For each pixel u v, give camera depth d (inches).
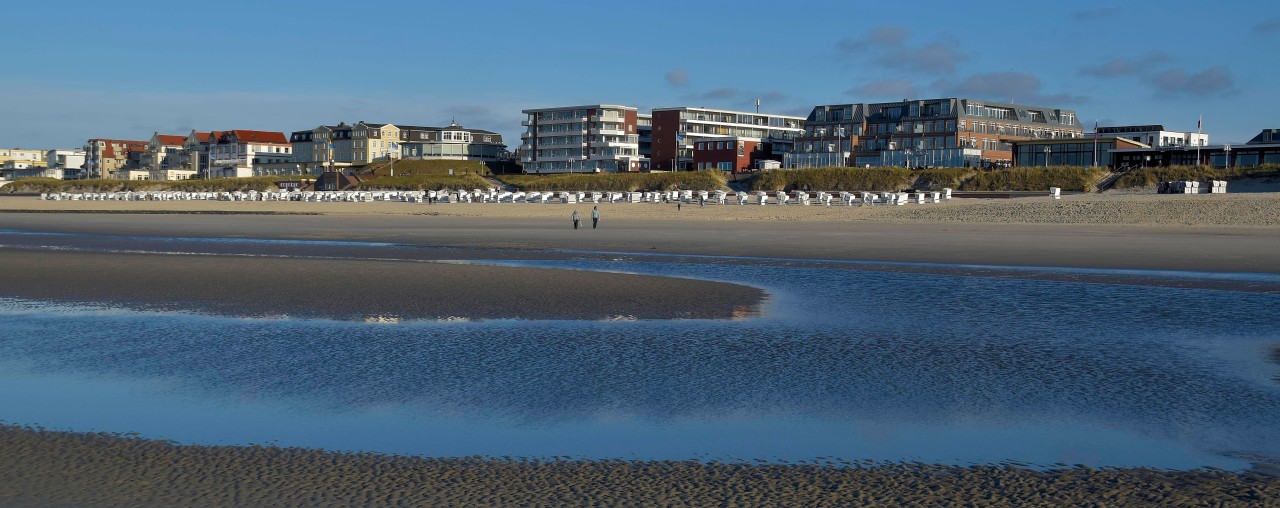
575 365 523.5
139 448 358.0
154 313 725.9
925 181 5172.2
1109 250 1430.9
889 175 5290.4
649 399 442.6
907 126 6535.4
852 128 6791.3
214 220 2728.8
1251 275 1046.4
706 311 747.4
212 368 513.3
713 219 2790.4
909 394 451.8
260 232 2039.9
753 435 380.5
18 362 528.7
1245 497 302.4
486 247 1546.5
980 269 1131.3
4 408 422.0
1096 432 382.0
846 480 322.3
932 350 570.3
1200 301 814.5
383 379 486.0
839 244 1600.6
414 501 297.4
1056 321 693.9
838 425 395.5
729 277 1035.3
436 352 562.6
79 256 1307.8
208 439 372.2
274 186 7337.6
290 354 555.2
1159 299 829.8
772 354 557.3
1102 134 7199.8
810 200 3937.0
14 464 334.6
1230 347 576.7
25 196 6894.7
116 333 630.5
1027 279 1011.3
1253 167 4306.1
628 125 7667.3
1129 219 2347.4
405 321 687.7
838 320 698.8
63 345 583.5
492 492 307.4
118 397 444.1
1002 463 341.4
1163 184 3873.0
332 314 723.4
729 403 434.6
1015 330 649.0
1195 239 1692.9
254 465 336.2
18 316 708.0
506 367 517.7
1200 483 316.8
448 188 6643.7
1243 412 413.4
